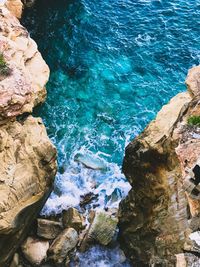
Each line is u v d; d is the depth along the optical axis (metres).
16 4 36.62
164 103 35.16
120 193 29.88
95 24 40.81
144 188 24.84
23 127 26.64
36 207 25.92
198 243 18.84
